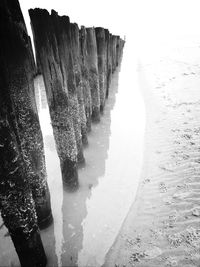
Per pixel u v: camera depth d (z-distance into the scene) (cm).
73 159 314
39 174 234
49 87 265
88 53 464
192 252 226
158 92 761
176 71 1013
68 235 266
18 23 178
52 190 340
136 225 274
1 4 165
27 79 199
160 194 318
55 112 279
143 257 231
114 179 364
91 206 310
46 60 251
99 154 435
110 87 896
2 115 155
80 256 243
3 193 170
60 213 297
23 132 208
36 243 207
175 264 217
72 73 312
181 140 448
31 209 194
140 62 1403
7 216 180
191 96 680
